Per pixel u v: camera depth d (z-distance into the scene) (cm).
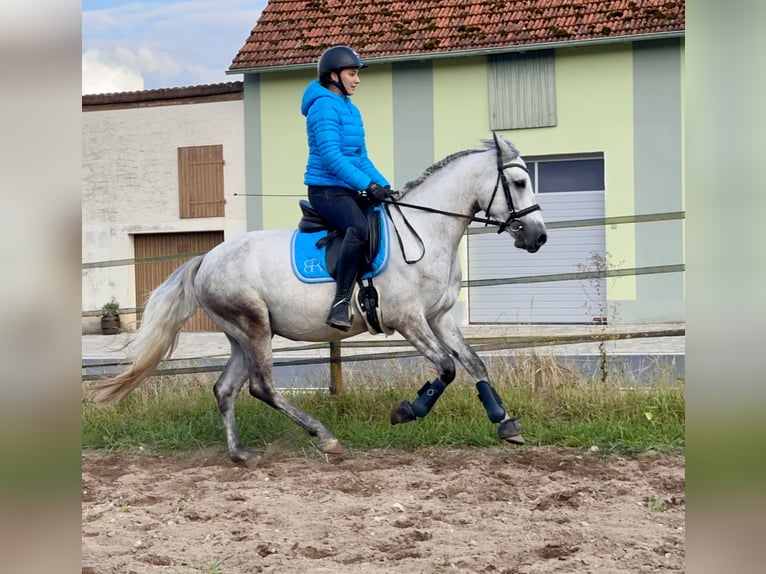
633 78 1777
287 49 1975
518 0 1930
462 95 1878
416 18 1966
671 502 523
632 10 1797
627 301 1806
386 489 570
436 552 441
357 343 812
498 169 639
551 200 1888
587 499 532
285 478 611
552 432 682
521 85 1839
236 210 2036
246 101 2005
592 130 1808
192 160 2062
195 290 685
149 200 2098
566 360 805
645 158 1780
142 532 494
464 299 1938
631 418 706
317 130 627
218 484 599
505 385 772
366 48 1917
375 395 774
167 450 706
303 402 772
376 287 636
